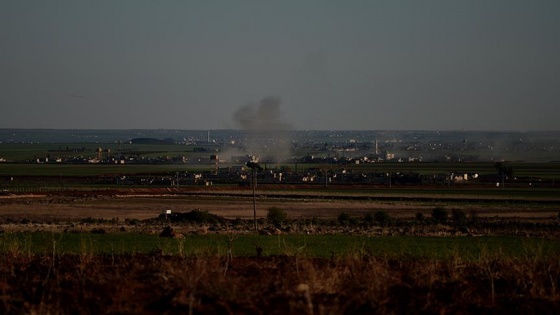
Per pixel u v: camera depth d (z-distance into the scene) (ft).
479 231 610.65
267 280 211.61
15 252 280.10
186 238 465.06
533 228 654.94
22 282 222.28
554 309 193.16
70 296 202.80
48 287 212.43
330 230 614.75
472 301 198.80
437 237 504.43
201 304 189.37
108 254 315.58
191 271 207.72
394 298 198.80
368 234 556.10
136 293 203.41
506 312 191.83
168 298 192.54
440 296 204.03
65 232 538.88
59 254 289.53
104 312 186.39
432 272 221.66
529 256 316.60
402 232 591.37
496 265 241.35
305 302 189.78
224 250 354.95
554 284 210.18
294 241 445.37
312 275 205.16
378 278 205.36
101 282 213.87
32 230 585.63
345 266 231.91
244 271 236.43
